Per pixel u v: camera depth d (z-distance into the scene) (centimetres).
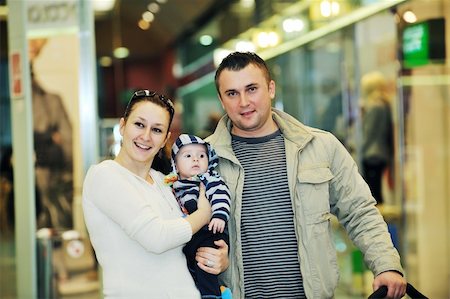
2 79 1075
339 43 735
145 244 245
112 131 663
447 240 579
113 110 1628
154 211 253
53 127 558
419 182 589
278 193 279
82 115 560
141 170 263
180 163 273
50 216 555
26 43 552
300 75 809
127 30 1504
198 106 1383
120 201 247
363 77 690
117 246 252
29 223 551
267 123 288
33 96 555
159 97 263
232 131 293
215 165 279
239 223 277
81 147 560
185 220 255
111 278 251
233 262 278
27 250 553
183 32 1447
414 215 591
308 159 283
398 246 599
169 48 1612
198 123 1349
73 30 559
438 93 576
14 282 728
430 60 572
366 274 617
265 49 904
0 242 837
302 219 275
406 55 592
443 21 559
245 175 283
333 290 280
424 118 584
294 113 817
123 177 254
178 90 1580
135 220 245
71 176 559
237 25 1037
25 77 552
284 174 280
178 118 1512
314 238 276
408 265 590
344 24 707
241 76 274
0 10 836
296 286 276
